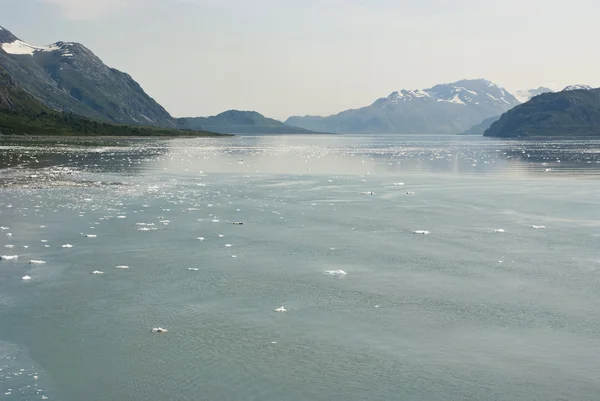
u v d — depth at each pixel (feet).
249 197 175.52
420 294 83.92
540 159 381.19
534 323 73.05
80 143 565.94
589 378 58.85
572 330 70.74
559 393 55.98
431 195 182.70
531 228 129.08
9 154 348.38
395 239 117.80
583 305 79.20
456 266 98.22
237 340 67.67
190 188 195.83
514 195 183.01
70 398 54.75
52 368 60.44
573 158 392.06
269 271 94.58
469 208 156.66
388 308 78.23
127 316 74.54
